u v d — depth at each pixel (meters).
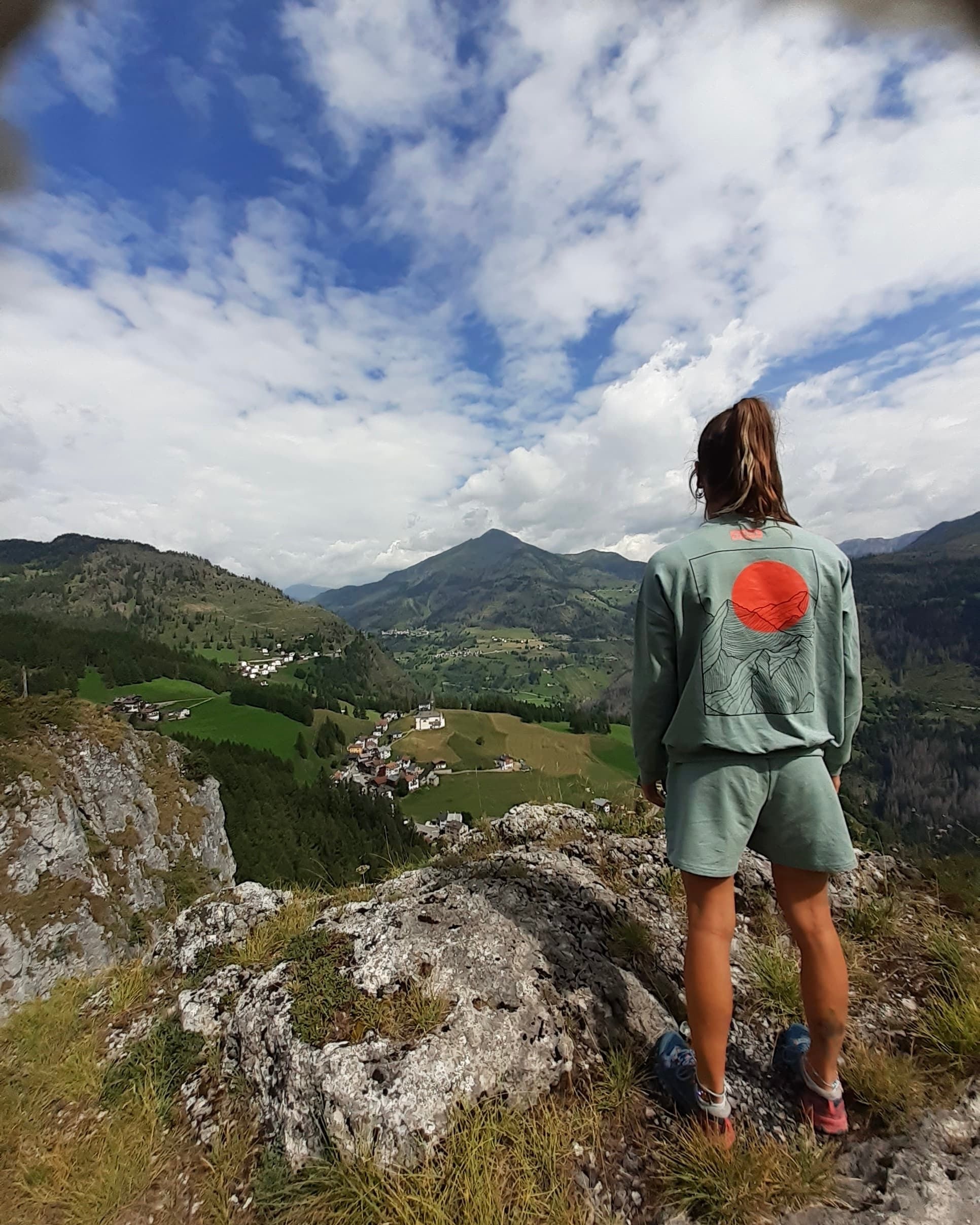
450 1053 2.30
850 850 1.98
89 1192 2.35
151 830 40.69
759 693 2.00
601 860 4.12
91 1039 3.40
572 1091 2.26
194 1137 2.54
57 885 31.03
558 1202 1.88
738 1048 2.43
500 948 2.81
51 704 39.97
